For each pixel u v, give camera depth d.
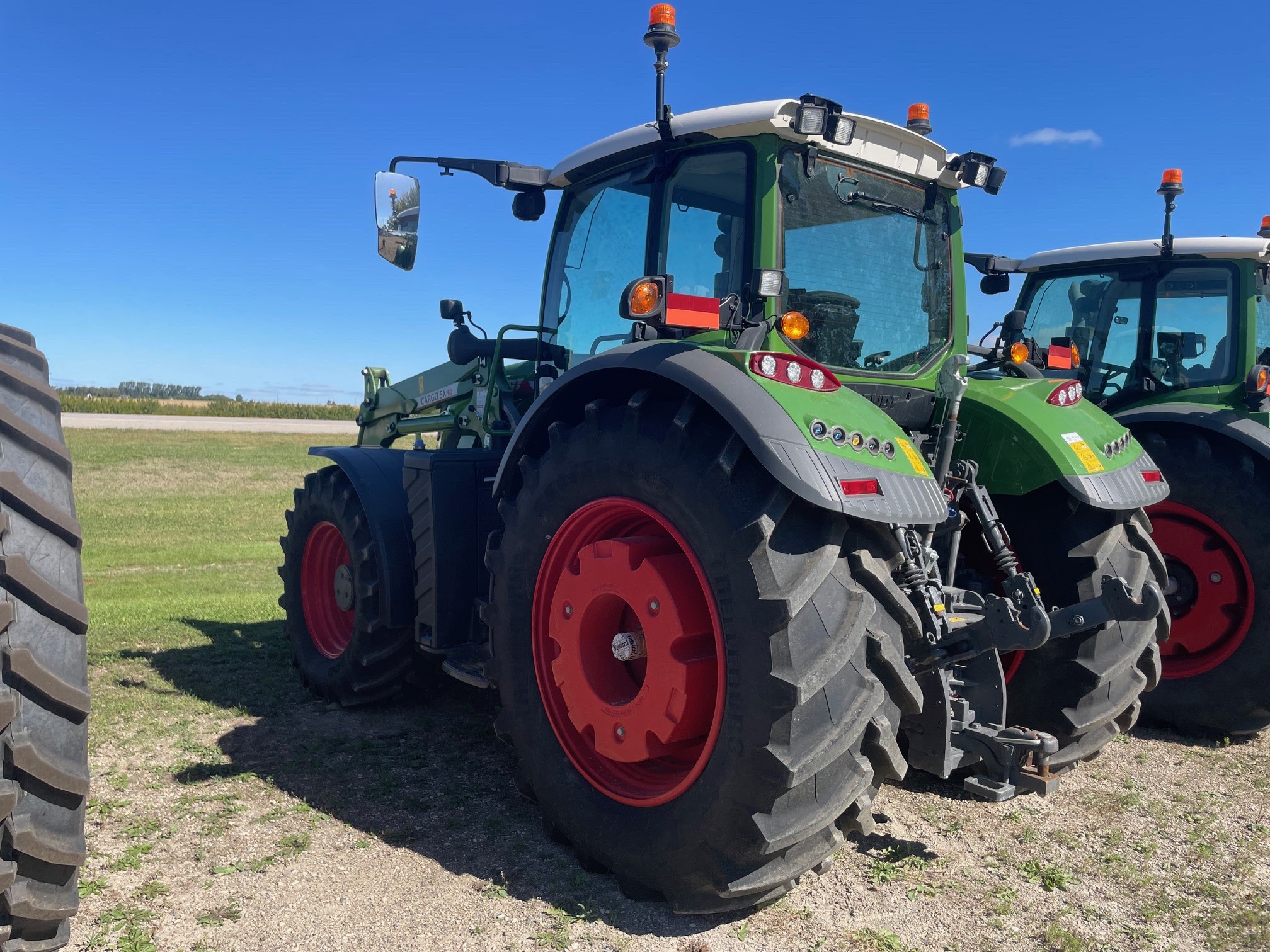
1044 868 2.75
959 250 3.40
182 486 15.82
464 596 3.69
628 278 3.29
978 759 2.85
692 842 2.39
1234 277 4.54
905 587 2.55
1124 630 3.09
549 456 2.87
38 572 1.80
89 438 23.30
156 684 4.52
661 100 2.90
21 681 1.75
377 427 5.30
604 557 2.64
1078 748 3.07
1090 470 3.07
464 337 4.08
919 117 3.31
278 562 9.00
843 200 3.02
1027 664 3.14
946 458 2.87
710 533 2.37
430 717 4.14
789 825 2.23
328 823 2.98
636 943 2.32
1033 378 3.57
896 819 3.10
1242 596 4.12
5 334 2.09
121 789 3.20
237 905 2.45
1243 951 2.33
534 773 2.88
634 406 2.60
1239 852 2.89
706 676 2.46
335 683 4.20
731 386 2.38
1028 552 3.22
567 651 2.76
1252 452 4.14
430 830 2.96
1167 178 4.57
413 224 3.48
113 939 2.27
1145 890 2.64
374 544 4.03
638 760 2.54
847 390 2.59
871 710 2.29
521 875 2.67
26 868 1.79
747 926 2.41
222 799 3.14
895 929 2.41
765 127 2.73
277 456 21.00
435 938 2.31
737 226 2.84
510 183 3.70
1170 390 4.66
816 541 2.33
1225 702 4.05
